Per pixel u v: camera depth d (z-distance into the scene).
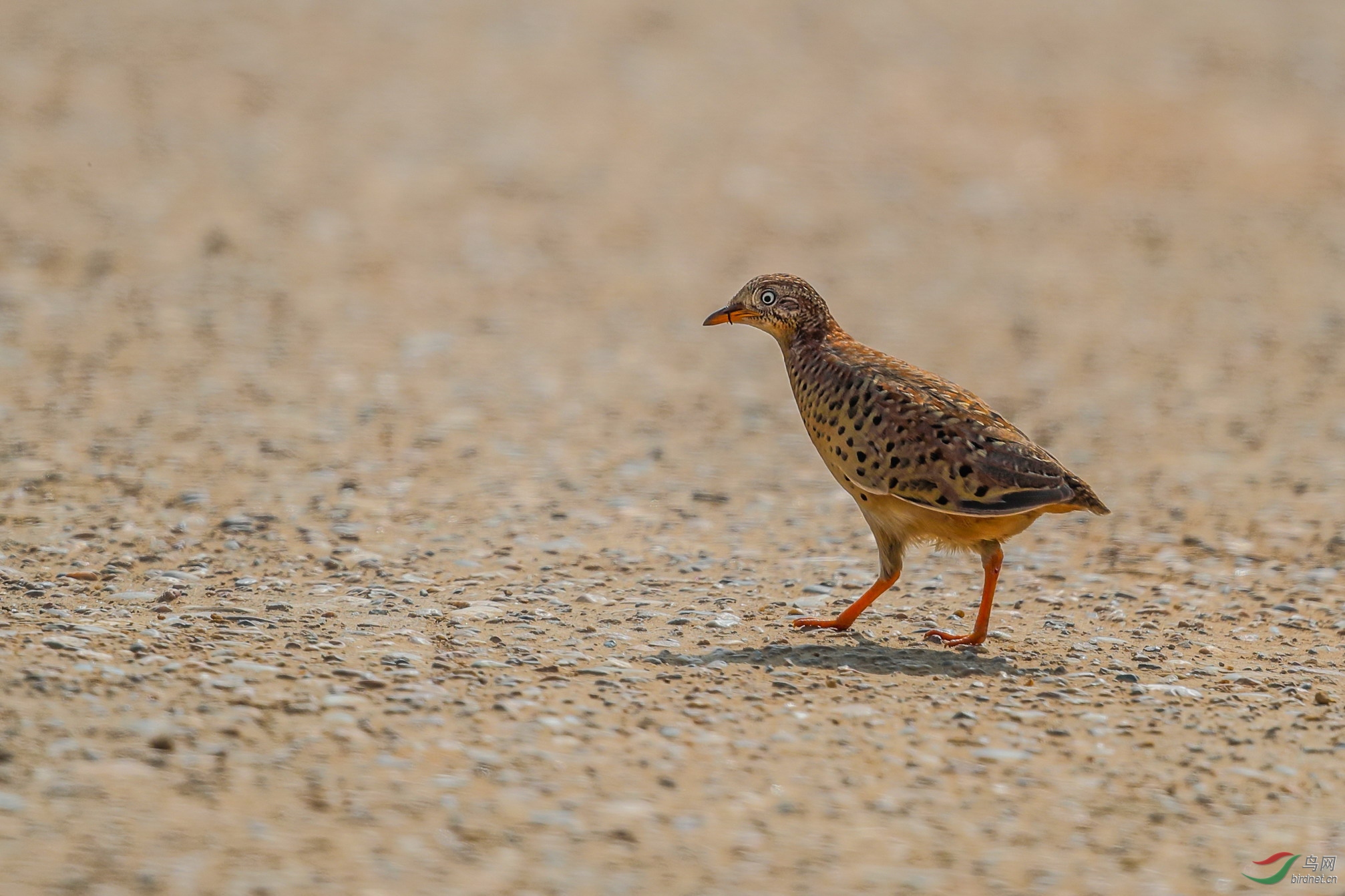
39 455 14.68
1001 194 33.22
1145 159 35.97
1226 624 10.88
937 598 11.41
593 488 14.80
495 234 28.58
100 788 6.70
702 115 37.81
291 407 17.47
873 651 9.70
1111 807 7.28
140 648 8.68
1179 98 40.41
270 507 13.31
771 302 10.23
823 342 10.20
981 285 26.64
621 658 9.30
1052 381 20.64
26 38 38.69
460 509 13.67
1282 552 12.89
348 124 35.00
